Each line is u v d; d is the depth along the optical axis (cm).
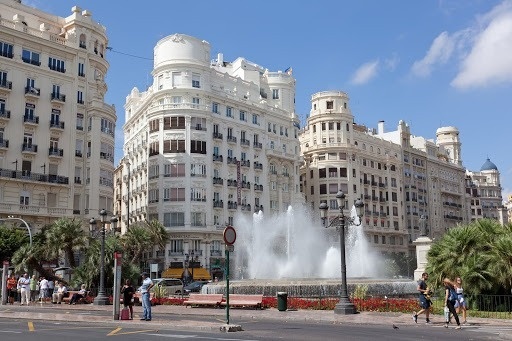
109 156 6719
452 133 14538
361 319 2314
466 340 1633
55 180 6069
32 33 6178
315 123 10738
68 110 6372
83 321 2342
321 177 10356
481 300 2608
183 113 7881
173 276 7325
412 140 13125
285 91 9862
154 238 5822
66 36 6569
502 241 2539
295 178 9444
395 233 10962
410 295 3497
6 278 3816
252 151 8700
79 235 4394
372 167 10969
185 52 8112
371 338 1673
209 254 7681
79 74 6556
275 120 9331
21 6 6419
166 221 7662
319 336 1728
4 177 5653
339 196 2648
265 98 9650
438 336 1741
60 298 3797
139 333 1845
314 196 10394
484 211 17375
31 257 4191
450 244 2738
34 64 6131
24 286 3747
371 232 10394
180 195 7706
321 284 3366
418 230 11788
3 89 5784
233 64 9925
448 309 2045
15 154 5859
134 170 8806
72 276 4259
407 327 2059
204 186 7812
